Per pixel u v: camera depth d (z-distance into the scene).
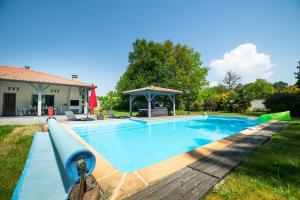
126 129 10.67
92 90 13.28
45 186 2.49
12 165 3.36
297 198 2.14
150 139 8.28
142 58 27.84
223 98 24.88
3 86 13.32
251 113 20.39
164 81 25.88
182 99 26.11
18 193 2.29
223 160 3.46
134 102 29.50
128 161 5.22
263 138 5.67
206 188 2.29
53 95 15.91
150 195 2.12
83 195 2.00
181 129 10.97
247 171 3.00
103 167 3.20
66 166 2.28
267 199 2.14
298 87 20.50
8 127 8.14
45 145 4.89
